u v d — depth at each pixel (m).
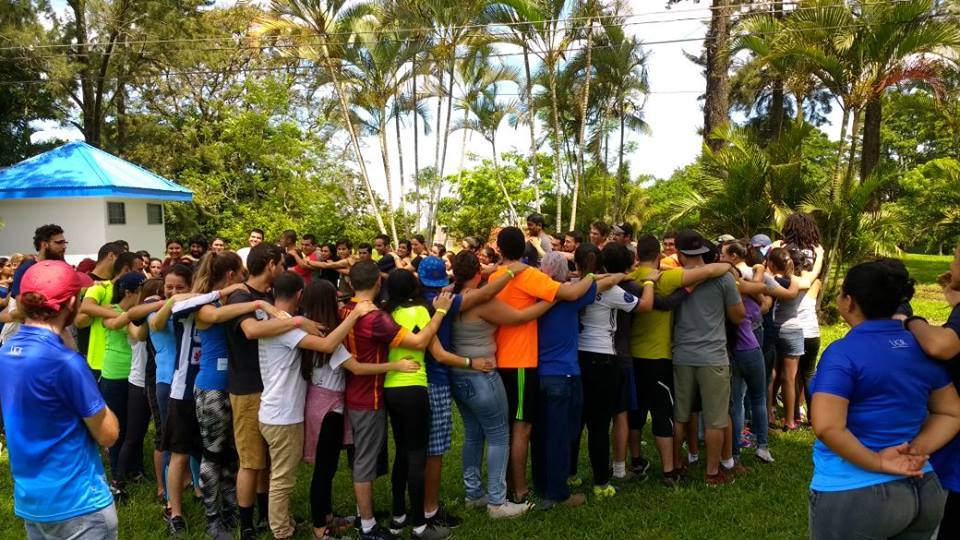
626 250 4.83
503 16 18.05
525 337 4.62
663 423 5.09
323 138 23.78
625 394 5.00
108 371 5.35
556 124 19.80
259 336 4.01
